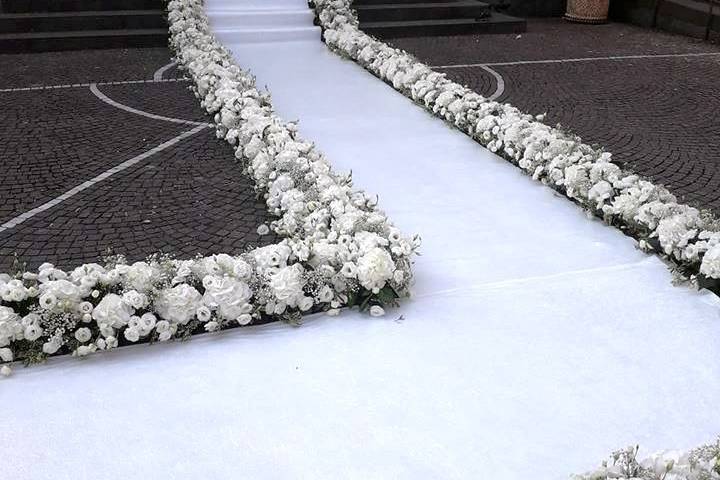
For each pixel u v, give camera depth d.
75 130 7.58
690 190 6.32
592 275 4.75
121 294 4.00
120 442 3.30
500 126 6.93
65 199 5.89
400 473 3.14
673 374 3.78
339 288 4.26
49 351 3.78
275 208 5.39
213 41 10.04
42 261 4.91
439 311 4.33
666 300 4.45
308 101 8.70
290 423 3.42
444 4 13.35
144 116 8.08
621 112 8.73
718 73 10.73
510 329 4.16
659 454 2.80
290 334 4.11
